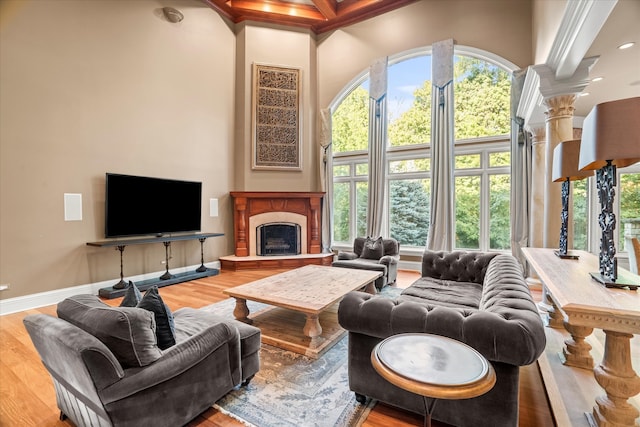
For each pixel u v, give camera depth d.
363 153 6.68
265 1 6.32
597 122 1.52
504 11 5.26
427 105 6.09
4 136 3.56
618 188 5.60
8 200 3.60
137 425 1.47
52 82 3.91
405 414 1.82
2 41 3.53
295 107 6.57
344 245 6.85
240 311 3.23
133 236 4.74
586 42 2.59
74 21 4.10
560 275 1.91
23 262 3.71
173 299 4.10
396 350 1.33
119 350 1.47
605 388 1.54
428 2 5.87
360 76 6.54
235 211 6.23
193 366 1.71
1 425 1.77
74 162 4.12
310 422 1.77
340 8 6.52
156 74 5.05
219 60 6.07
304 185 6.64
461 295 2.86
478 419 1.56
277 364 2.44
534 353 1.38
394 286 4.73
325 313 3.59
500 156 5.47
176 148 5.33
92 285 4.30
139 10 4.82
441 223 5.59
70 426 1.76
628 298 1.45
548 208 3.46
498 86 5.48
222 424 1.77
